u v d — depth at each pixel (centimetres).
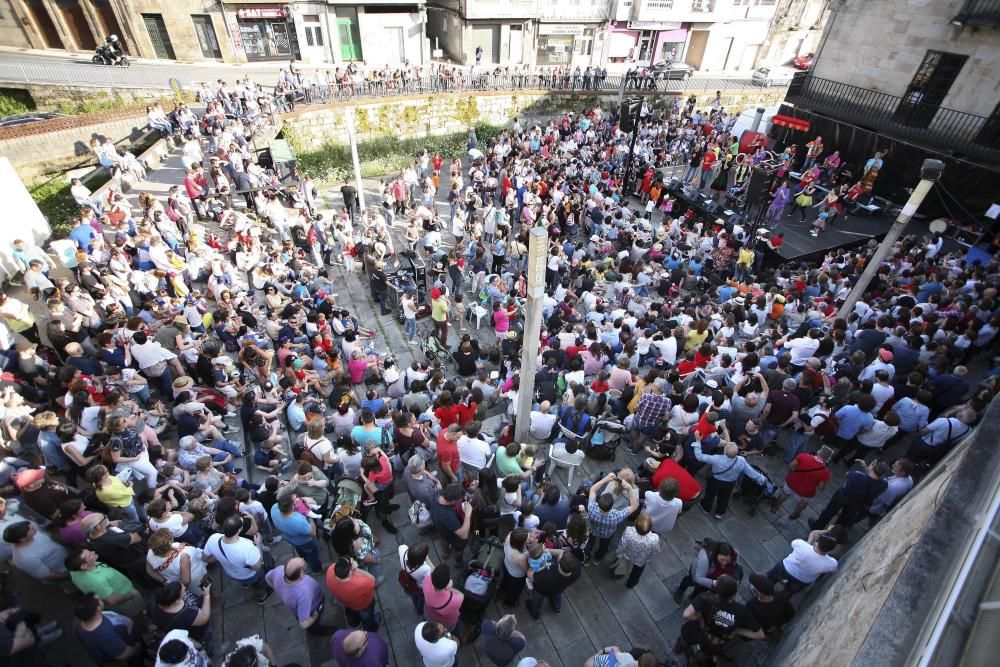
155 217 1233
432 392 850
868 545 531
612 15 3288
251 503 596
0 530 514
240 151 1642
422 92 2534
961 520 314
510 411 824
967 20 1758
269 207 1416
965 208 1825
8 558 525
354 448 652
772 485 707
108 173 1602
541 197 1805
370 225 1472
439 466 673
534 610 576
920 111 1955
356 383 955
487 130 2728
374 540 639
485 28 3141
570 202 1734
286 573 462
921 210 1944
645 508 607
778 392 734
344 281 1407
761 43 3700
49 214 1498
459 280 1320
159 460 682
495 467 717
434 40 3531
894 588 292
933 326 990
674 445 695
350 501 602
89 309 905
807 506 736
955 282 1238
